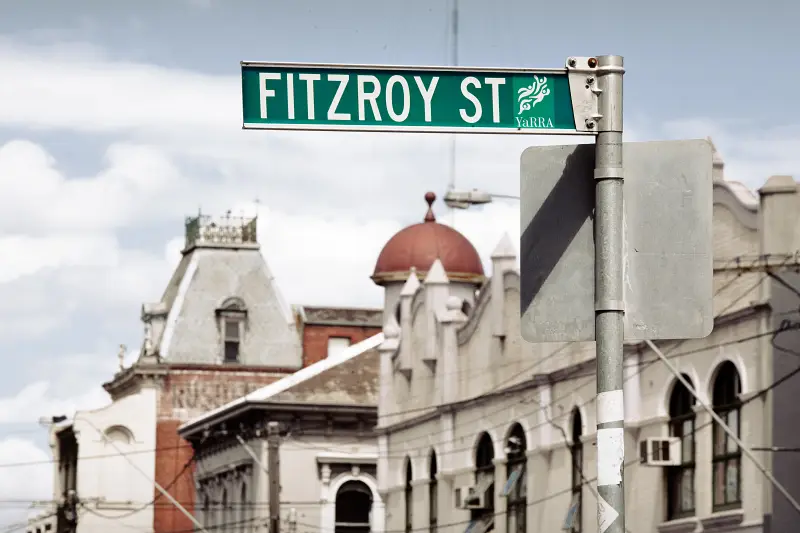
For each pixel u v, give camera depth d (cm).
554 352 6072
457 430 6969
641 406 5338
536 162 1295
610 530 1225
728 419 4881
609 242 1264
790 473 4569
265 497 9156
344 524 9100
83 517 12019
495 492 6544
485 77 1302
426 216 9919
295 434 9100
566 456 5950
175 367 12350
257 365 12456
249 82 1309
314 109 1309
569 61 1287
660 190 1275
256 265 12875
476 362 6819
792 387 4588
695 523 4953
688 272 1268
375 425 9244
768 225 4662
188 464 10981
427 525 7275
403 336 7631
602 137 1276
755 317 4722
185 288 12688
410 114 1305
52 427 12800
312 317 12538
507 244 6544
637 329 1266
